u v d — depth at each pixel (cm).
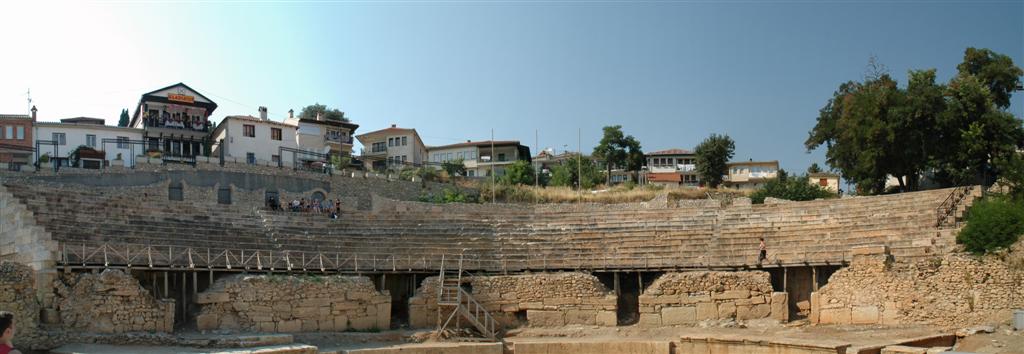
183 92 8775
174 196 6519
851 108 6269
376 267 4950
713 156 10275
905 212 5031
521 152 11750
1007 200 4556
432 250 5425
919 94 5772
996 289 3944
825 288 4488
